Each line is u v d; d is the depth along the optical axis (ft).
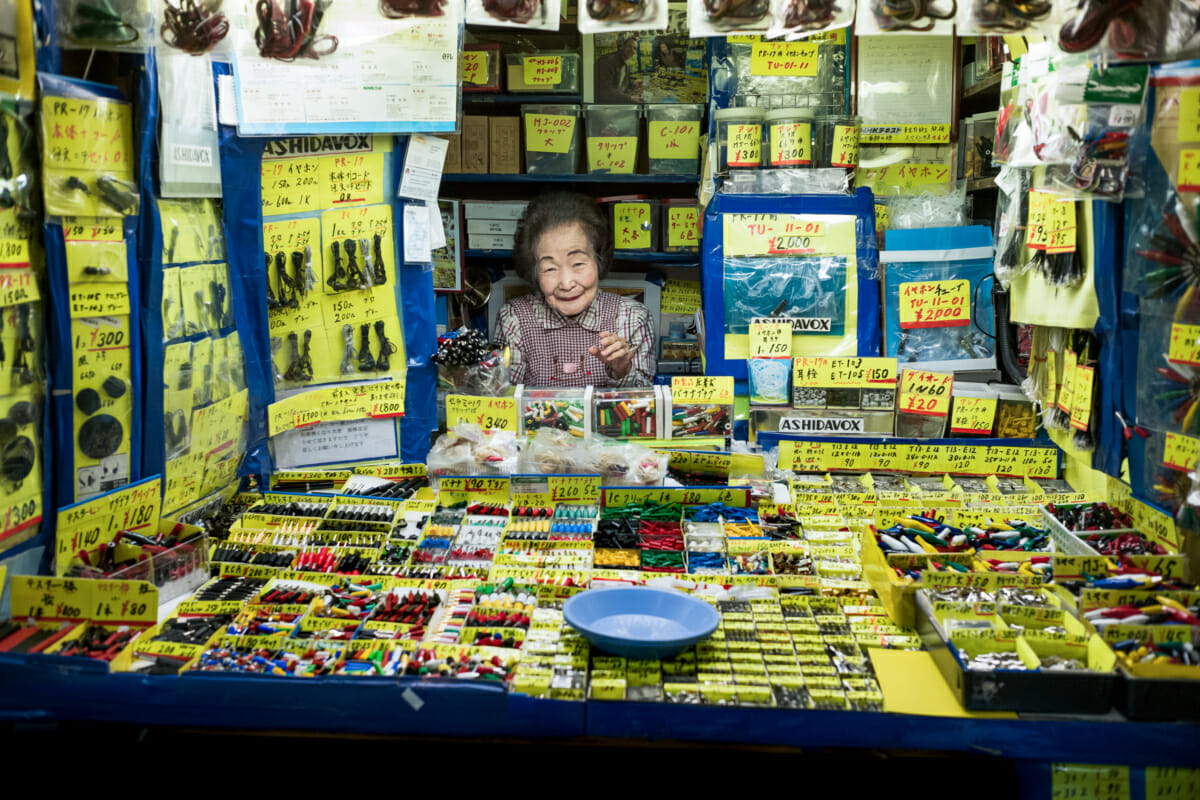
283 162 8.77
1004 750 5.81
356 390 9.42
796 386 10.05
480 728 5.97
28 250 6.39
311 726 6.03
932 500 8.81
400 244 9.30
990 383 10.39
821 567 7.88
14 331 6.26
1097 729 5.73
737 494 8.82
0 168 6.04
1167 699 5.66
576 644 6.54
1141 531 7.65
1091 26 6.97
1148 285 7.22
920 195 11.74
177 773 6.15
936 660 6.39
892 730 5.82
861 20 7.64
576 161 13.70
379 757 6.17
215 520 8.52
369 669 6.17
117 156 7.05
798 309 10.42
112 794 6.11
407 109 8.75
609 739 6.09
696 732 5.90
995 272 9.99
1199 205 6.63
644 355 12.69
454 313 13.92
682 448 9.75
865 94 12.98
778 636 6.70
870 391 9.96
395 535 8.24
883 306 10.57
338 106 8.64
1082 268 8.04
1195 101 6.57
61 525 6.76
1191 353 6.86
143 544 7.29
